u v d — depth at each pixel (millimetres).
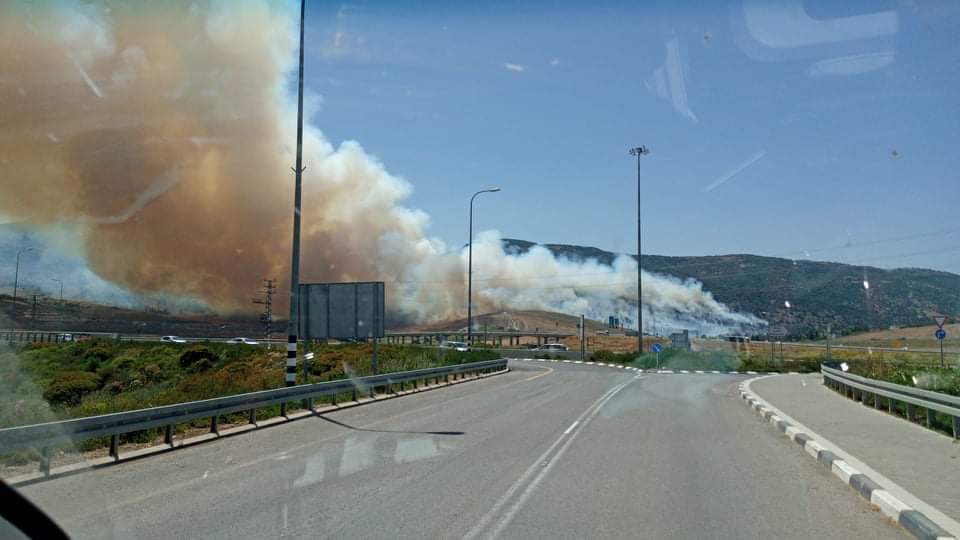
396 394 25250
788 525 7918
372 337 28734
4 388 18750
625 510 8547
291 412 18812
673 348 54531
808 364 48438
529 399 23891
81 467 11031
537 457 12273
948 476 10094
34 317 66500
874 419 17344
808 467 11484
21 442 10039
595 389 28625
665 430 16031
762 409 19656
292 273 21578
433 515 8266
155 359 40812
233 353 44531
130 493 9430
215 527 7742
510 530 7645
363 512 8398
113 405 16406
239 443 13992
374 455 12477
